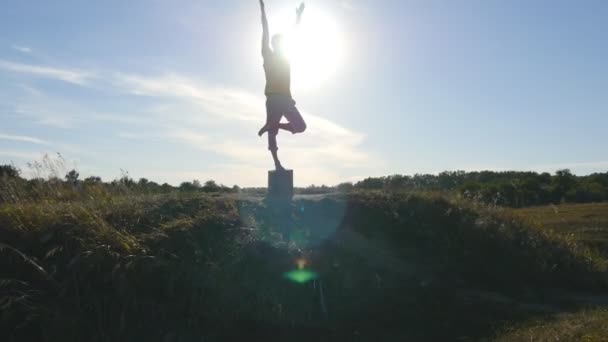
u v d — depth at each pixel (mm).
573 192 32281
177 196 11125
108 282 7934
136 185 12469
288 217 10828
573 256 12266
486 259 11219
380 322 8719
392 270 10117
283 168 11812
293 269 9367
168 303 8070
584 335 7527
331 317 8758
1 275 7770
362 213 11594
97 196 10773
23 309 7262
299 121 11641
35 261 7984
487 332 8375
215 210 10508
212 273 8641
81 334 7355
